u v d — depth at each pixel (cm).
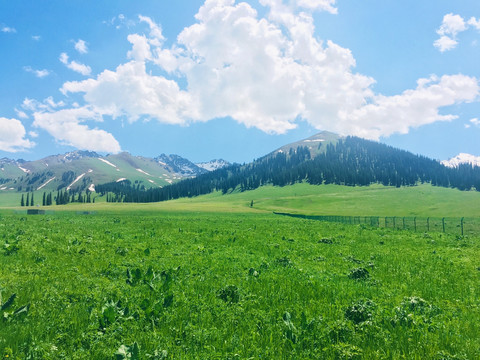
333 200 17088
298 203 17100
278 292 1132
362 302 956
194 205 17012
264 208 14950
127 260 1666
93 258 1662
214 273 1431
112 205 17125
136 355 618
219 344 710
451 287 1310
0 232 2438
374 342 727
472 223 5578
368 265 1739
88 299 976
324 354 679
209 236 2975
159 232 3162
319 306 987
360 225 5062
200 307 935
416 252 2286
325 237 3111
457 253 2259
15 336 682
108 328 736
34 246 1791
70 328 756
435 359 661
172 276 1320
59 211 10794
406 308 962
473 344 727
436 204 13588
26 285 1058
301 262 1819
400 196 16838
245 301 1016
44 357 608
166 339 712
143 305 884
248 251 2150
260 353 673
